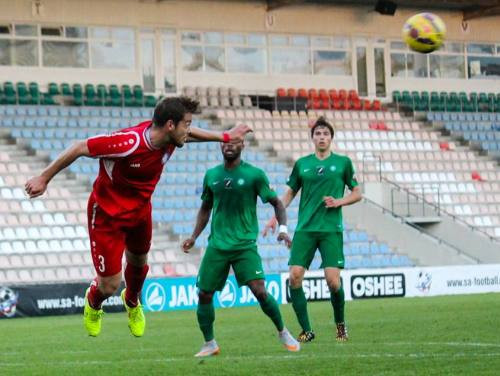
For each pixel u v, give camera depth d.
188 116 20.08
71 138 75.69
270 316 28.48
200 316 28.69
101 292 21.67
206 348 28.81
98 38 81.81
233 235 28.27
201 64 85.94
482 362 24.98
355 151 85.38
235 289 57.47
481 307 48.53
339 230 31.72
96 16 81.75
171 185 75.12
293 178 32.19
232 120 83.31
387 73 93.12
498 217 84.56
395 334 34.31
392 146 86.94
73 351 32.25
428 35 37.62
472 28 97.38
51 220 68.31
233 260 28.33
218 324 42.72
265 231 29.30
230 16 87.00
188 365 26.00
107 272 21.09
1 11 78.62
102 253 20.92
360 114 89.19
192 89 84.62
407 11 94.31
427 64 95.31
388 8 90.44
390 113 90.50
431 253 74.44
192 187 75.31
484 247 78.62
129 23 82.94
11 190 69.44
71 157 19.45
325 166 31.58
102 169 20.48
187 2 85.38
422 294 62.12
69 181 72.19
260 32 88.25
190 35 85.62
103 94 80.38
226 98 85.19
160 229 70.81
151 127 20.17
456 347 29.03
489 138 91.69
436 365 24.53
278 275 58.34
